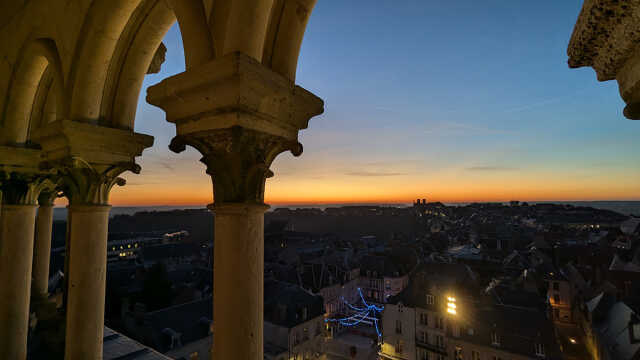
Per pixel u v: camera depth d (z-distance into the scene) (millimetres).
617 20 956
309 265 50500
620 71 1090
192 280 46375
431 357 28188
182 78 2090
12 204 4801
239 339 2053
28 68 4641
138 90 4070
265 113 2146
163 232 146625
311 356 28969
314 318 29719
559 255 57594
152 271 36625
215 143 2148
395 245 74688
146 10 3668
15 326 4730
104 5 3281
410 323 29797
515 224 153625
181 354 22672
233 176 2156
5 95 4816
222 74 1857
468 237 118125
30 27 4289
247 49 2010
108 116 3896
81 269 3635
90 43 3457
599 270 45812
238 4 2023
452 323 26797
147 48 3922
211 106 2029
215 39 2166
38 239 6969
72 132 3389
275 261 69875
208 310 26266
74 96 3590
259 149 2195
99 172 3691
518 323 23938
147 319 23906
